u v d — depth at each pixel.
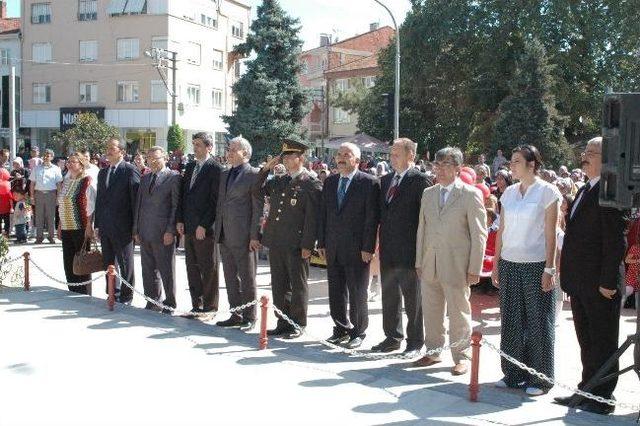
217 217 8.12
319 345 7.38
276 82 34.28
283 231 7.61
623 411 5.63
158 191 8.64
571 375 6.73
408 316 6.93
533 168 5.94
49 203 15.86
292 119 35.44
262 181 7.84
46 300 9.16
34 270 12.34
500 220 6.17
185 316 8.50
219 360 6.68
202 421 5.16
